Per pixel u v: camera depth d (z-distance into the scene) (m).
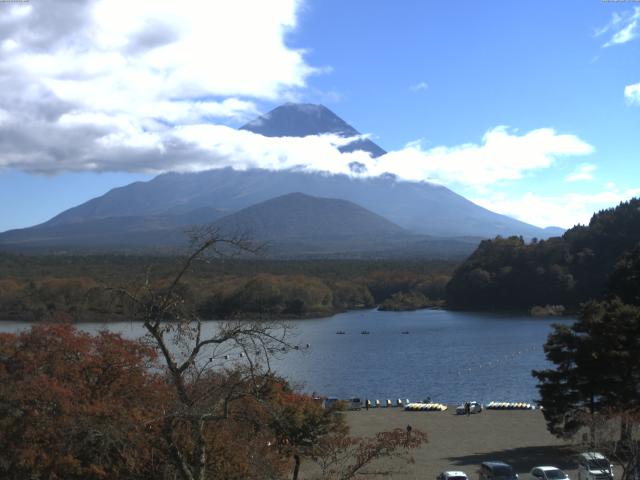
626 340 42.03
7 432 19.89
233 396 18.58
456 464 40.75
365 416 63.56
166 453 19.59
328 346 130.62
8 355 22.89
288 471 30.75
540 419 59.06
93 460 20.23
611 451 32.06
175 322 19.25
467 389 84.44
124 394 22.25
